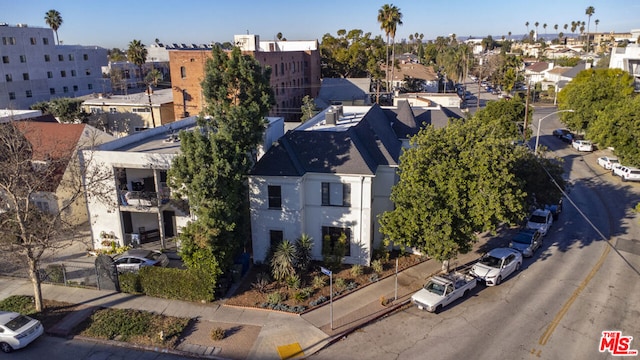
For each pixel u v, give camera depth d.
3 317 19.95
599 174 47.62
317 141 27.22
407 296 23.77
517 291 24.34
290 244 25.25
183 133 23.39
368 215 26.23
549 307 22.58
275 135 32.94
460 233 23.42
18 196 22.09
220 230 23.06
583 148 57.59
